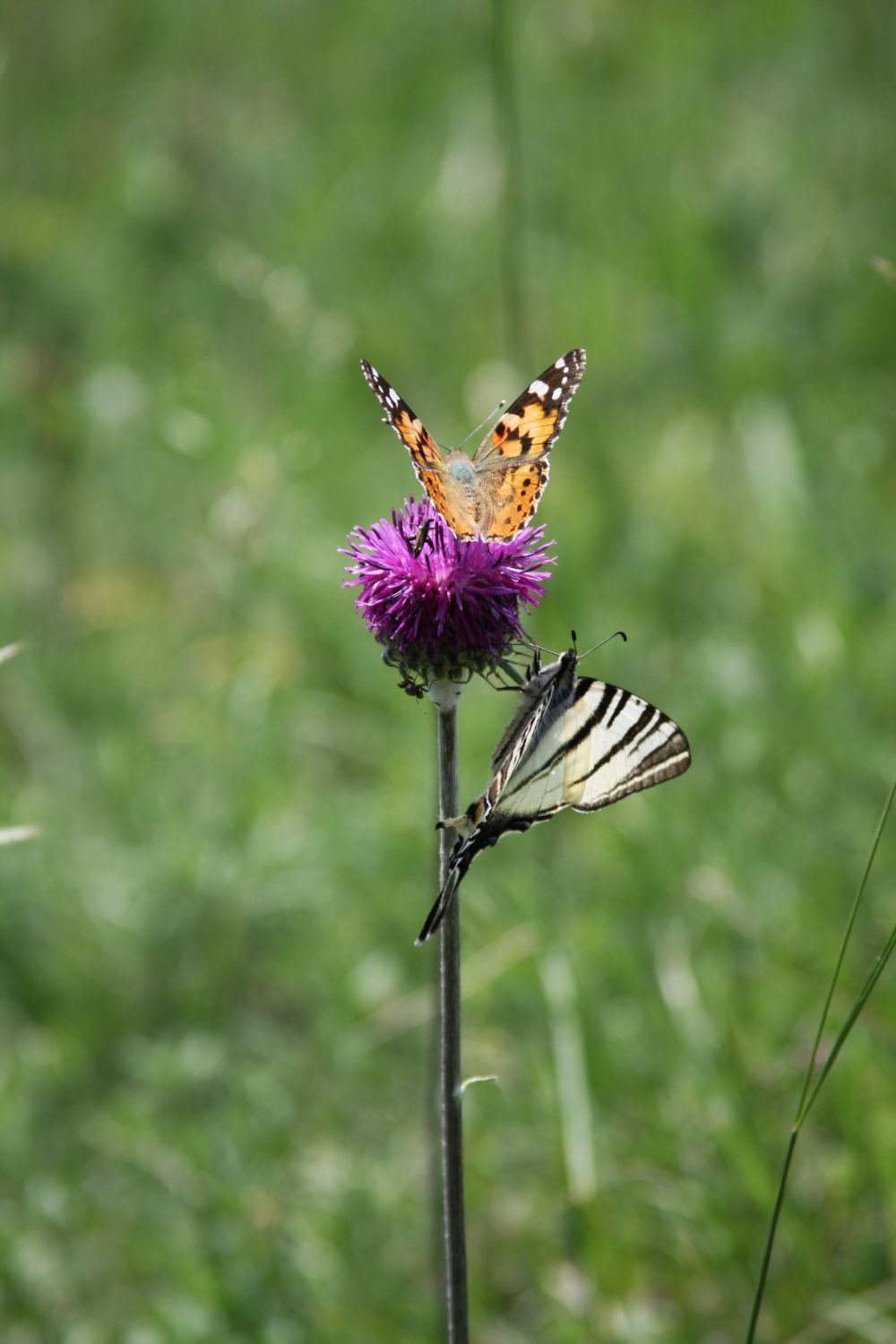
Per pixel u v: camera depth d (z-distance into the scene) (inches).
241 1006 390.0
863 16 738.8
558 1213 314.3
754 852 379.2
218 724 453.7
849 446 537.3
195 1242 314.8
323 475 531.5
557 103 717.9
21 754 468.8
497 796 226.7
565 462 533.6
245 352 597.3
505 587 232.7
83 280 624.1
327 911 401.7
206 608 519.2
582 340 593.6
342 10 810.8
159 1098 353.4
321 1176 333.7
